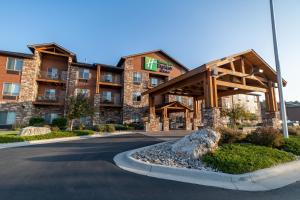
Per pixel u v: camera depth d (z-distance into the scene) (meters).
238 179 5.66
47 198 4.38
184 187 5.12
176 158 7.53
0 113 22.91
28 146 12.33
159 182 5.47
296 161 7.80
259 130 10.21
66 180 5.61
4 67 23.91
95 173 6.30
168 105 25.47
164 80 32.09
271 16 12.20
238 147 8.36
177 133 19.56
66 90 26.12
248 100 39.81
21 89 24.00
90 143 13.19
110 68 29.06
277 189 5.12
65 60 28.33
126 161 7.88
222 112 21.88
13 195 4.55
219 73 13.45
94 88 28.23
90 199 4.34
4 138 13.52
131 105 28.31
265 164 6.81
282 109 11.13
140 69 30.06
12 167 7.14
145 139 14.76
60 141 14.73
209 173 5.89
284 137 10.60
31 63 25.02
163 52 31.91
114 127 23.28
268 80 17.16
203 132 8.51
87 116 25.20
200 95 23.09
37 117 24.03
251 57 15.51
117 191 4.80
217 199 4.43
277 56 11.70
